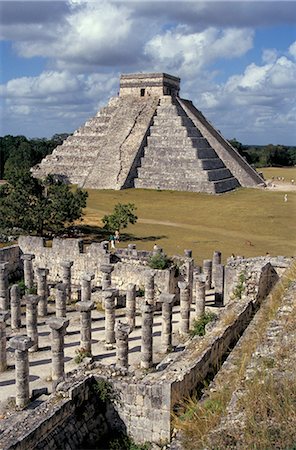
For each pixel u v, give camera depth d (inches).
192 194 4074.8
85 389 764.6
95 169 4493.1
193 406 692.1
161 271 1627.7
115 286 1721.2
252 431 506.9
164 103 4987.7
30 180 2469.2
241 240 2527.1
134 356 1267.2
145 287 1542.8
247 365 694.5
